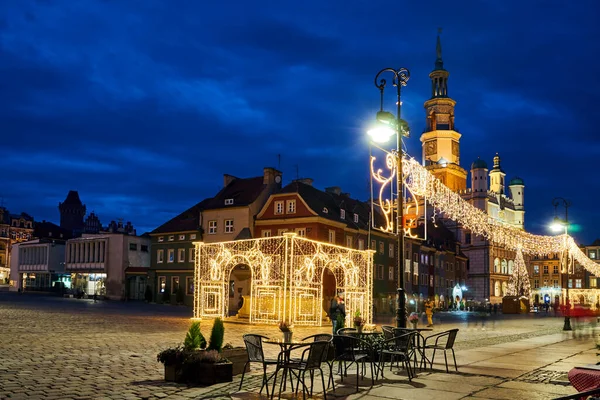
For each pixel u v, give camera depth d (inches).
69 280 3287.4
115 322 1119.0
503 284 3912.4
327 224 2156.7
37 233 4375.0
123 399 370.3
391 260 2571.4
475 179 4001.0
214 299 1421.0
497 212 4141.2
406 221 781.9
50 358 552.1
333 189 2566.4
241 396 390.6
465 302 3270.2
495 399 391.9
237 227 2247.8
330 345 532.1
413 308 2329.0
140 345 693.3
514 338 954.1
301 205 2137.1
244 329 1072.2
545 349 738.8
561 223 1647.4
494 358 623.2
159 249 2512.3
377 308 2287.2
